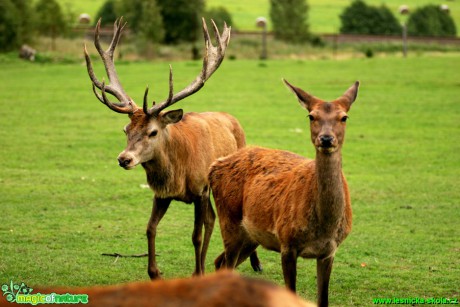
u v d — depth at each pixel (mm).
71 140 71812
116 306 12320
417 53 169375
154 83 113375
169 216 46500
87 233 42000
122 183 55094
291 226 27062
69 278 34000
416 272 35312
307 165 27969
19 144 69438
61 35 173875
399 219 45719
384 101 97062
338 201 26281
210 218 36469
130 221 45000
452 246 39938
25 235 41219
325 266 27531
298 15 191500
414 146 70000
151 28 164000
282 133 76125
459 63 138875
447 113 88375
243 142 41938
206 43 39969
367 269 35938
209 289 12391
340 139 26609
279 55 163750
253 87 109812
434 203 49688
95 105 94000
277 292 12492
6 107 91625
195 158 36062
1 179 55594
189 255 38531
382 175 58531
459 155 66188
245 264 37594
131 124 34344
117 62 147000
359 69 131875
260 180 29469
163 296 12352
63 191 52250
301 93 28078
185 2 178625
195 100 97125
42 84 113250
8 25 153875
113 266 36219
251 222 29344
